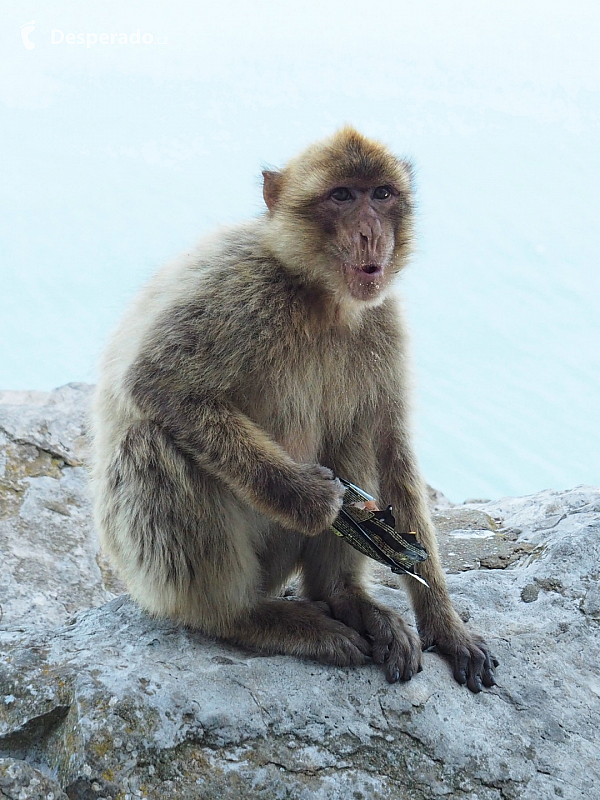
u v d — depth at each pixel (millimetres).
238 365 6527
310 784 5426
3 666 5957
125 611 6879
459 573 7848
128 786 5207
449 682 6305
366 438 7227
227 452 6277
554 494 9719
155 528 6504
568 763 5844
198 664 6082
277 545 7254
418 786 5559
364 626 6656
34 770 5102
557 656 6676
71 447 11789
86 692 5578
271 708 5750
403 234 7277
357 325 6938
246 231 7059
